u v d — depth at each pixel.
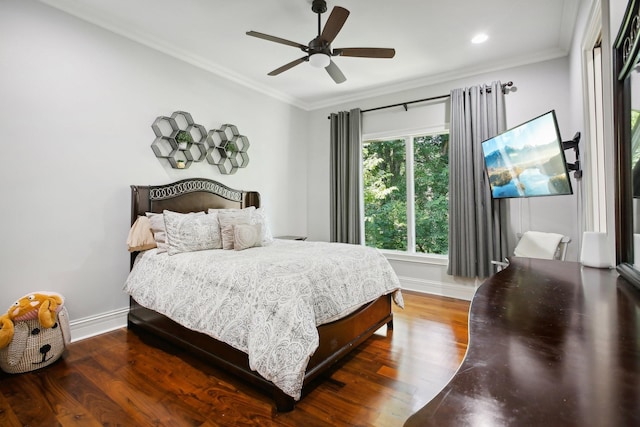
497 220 3.49
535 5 2.56
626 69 1.31
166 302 2.44
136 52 3.05
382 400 1.86
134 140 3.04
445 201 4.12
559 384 0.58
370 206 4.71
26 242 2.40
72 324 2.64
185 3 2.56
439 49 3.28
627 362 0.65
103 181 2.82
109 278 2.87
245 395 1.92
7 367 2.09
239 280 2.10
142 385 2.02
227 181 3.93
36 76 2.44
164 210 3.00
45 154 2.49
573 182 3.16
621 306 1.02
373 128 4.54
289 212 4.85
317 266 2.21
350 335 2.33
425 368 2.21
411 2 2.53
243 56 3.48
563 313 0.96
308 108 5.13
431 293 4.07
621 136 1.39
